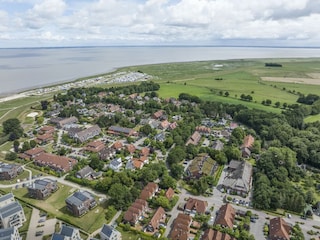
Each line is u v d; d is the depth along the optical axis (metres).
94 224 97.31
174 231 91.31
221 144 168.12
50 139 179.38
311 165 149.00
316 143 151.38
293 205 106.94
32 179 130.62
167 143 165.12
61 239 80.75
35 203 110.50
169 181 120.81
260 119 198.38
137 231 93.06
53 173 134.12
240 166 136.25
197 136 181.00
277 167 133.38
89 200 106.06
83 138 177.00
